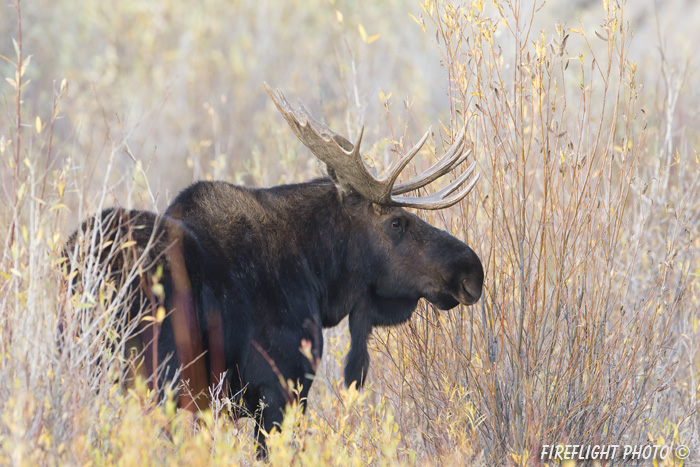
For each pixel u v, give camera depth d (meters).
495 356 14.52
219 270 12.84
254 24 42.62
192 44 40.12
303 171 23.89
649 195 20.14
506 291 14.61
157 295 11.95
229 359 12.88
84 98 34.28
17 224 12.04
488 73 14.89
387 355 15.47
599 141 15.22
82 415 10.94
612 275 14.61
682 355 17.20
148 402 11.23
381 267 14.48
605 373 14.59
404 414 14.93
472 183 13.68
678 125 25.02
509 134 14.51
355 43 40.59
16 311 11.45
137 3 40.78
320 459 11.72
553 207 14.46
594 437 14.34
